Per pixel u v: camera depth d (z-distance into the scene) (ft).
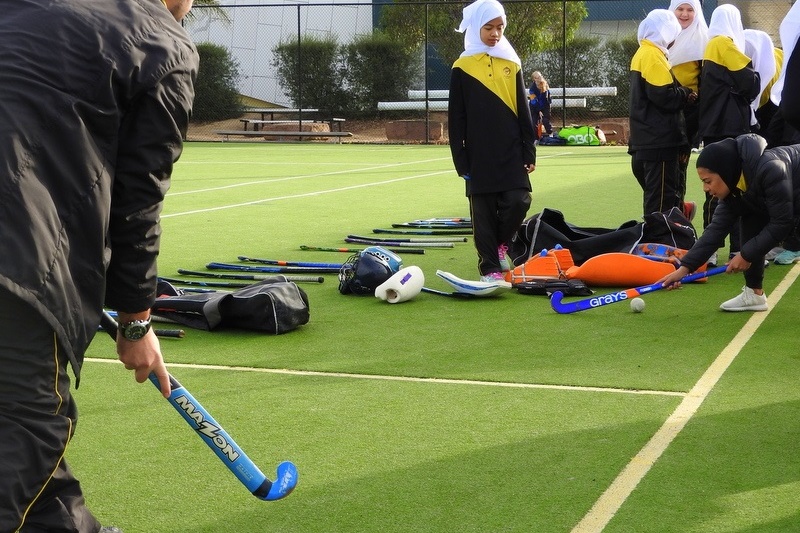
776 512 10.41
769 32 73.82
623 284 23.12
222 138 93.20
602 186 47.16
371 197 44.27
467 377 15.81
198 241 31.22
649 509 10.55
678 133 26.25
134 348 8.39
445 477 11.63
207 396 15.05
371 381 15.72
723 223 18.48
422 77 95.04
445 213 38.27
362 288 22.48
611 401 14.35
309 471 11.93
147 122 7.58
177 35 7.82
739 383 15.12
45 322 7.16
